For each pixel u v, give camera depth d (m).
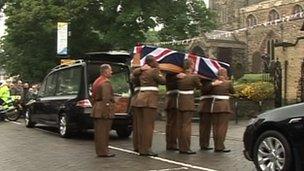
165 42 40.75
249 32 64.75
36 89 24.62
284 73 28.14
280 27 60.78
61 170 9.94
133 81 12.32
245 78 31.55
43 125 19.09
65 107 15.50
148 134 11.95
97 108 11.66
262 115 9.17
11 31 39.31
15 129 18.34
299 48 27.56
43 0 37.97
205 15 43.56
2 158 11.40
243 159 11.40
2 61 46.69
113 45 39.88
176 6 41.34
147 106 11.88
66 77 16.11
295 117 8.47
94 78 15.14
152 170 9.94
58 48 25.25
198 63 12.98
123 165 10.54
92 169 10.02
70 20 37.81
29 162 10.88
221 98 12.67
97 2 39.38
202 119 13.05
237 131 17.83
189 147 12.34
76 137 15.82
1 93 22.59
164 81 12.06
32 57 40.38
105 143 11.70
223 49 63.28
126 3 38.25
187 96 12.27
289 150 8.52
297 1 59.28
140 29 38.78
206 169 10.08
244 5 68.69
